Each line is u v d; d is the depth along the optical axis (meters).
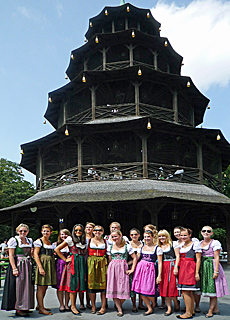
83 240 7.43
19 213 20.41
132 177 17.56
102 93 22.08
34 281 7.43
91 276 7.21
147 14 22.89
